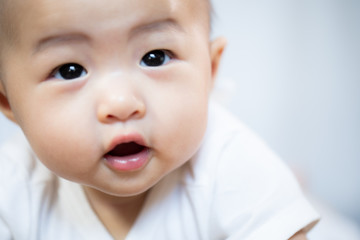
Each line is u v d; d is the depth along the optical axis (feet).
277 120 2.51
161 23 0.96
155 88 0.97
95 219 1.22
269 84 2.46
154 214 1.20
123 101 0.92
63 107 0.97
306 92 2.46
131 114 0.94
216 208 1.14
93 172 1.00
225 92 1.44
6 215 1.20
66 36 0.92
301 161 2.47
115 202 1.21
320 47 2.43
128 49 0.94
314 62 2.44
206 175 1.17
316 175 2.47
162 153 1.00
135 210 1.22
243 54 2.44
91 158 0.98
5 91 1.07
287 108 2.48
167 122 0.98
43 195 1.24
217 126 1.22
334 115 2.46
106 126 0.95
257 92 2.47
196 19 1.03
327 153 2.46
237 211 1.12
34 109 0.99
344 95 2.44
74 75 0.96
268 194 1.10
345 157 2.46
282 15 2.42
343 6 2.39
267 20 2.42
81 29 0.91
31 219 1.21
